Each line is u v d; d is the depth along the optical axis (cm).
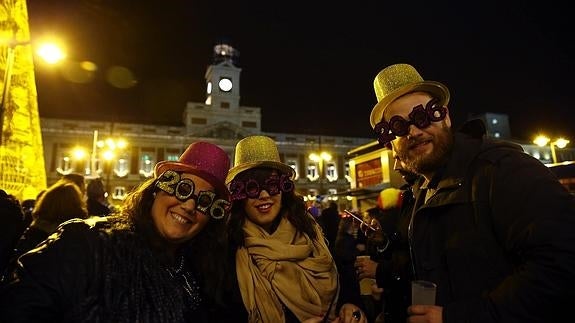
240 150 271
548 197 142
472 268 160
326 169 5106
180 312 165
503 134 4981
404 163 198
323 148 5131
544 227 135
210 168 188
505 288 140
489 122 4969
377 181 985
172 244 182
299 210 273
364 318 226
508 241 151
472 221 167
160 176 178
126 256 162
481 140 188
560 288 127
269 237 253
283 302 228
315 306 230
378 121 217
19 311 132
